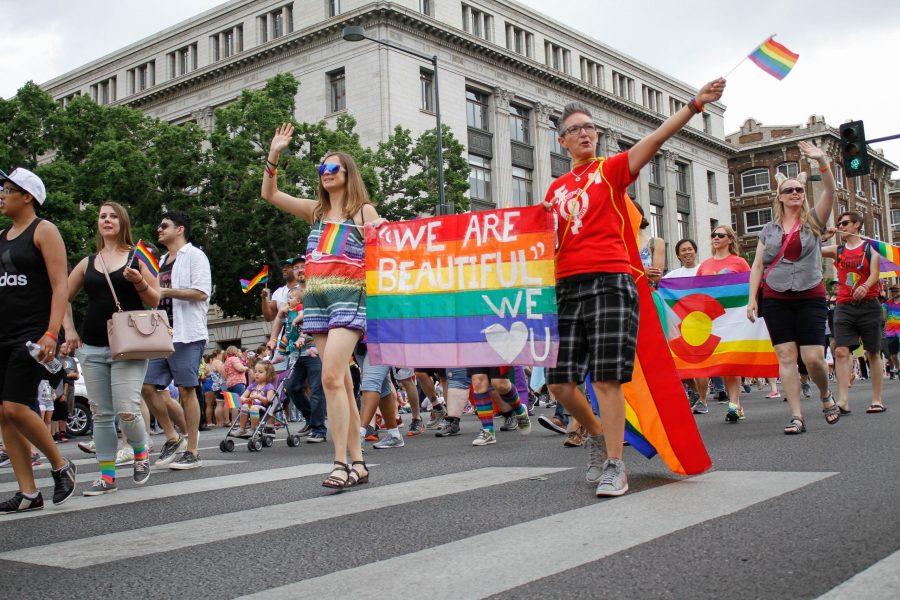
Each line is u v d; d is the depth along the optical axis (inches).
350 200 210.4
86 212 1125.7
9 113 1186.0
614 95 1967.3
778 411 410.6
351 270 203.3
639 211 194.1
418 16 1504.7
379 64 1473.9
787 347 287.1
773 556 116.2
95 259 230.7
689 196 2309.3
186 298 273.6
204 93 1750.7
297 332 363.9
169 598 112.2
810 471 188.4
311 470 252.8
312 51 1572.3
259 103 1230.3
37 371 190.1
